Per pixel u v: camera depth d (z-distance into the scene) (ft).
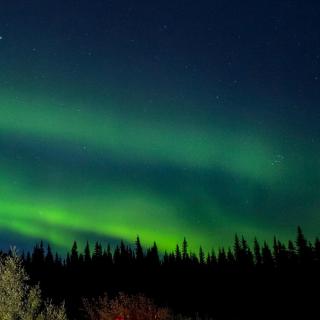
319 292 136.56
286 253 179.63
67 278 150.71
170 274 182.29
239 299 138.10
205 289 157.79
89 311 46.78
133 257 200.34
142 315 46.21
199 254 221.87
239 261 190.90
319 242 176.96
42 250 163.73
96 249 197.88
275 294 141.38
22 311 22.12
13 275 22.53
